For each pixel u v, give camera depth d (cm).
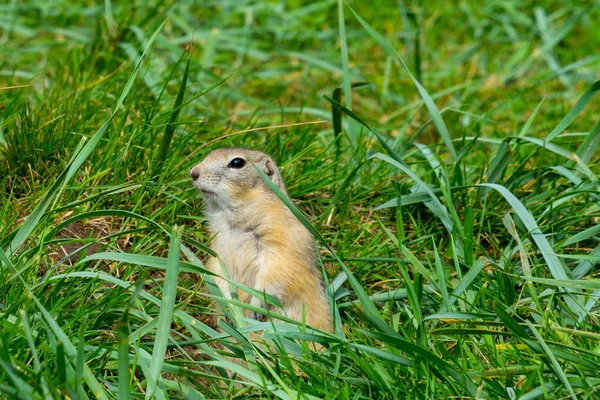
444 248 1154
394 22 1933
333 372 844
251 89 1705
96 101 1304
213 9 1952
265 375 860
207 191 1027
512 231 1027
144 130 1163
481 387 802
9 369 700
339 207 1190
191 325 906
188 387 750
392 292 1025
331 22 1972
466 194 1162
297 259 1008
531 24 1925
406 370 855
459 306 981
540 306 910
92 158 1145
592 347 895
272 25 1900
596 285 904
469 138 1416
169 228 989
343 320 1016
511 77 1758
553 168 1153
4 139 1138
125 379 701
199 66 1540
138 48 1576
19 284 872
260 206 1018
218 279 1009
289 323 920
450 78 1723
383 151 1295
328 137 1453
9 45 1723
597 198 1130
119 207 1095
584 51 1873
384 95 1633
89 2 1905
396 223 1149
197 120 1277
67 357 746
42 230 961
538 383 832
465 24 1981
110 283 988
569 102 1683
